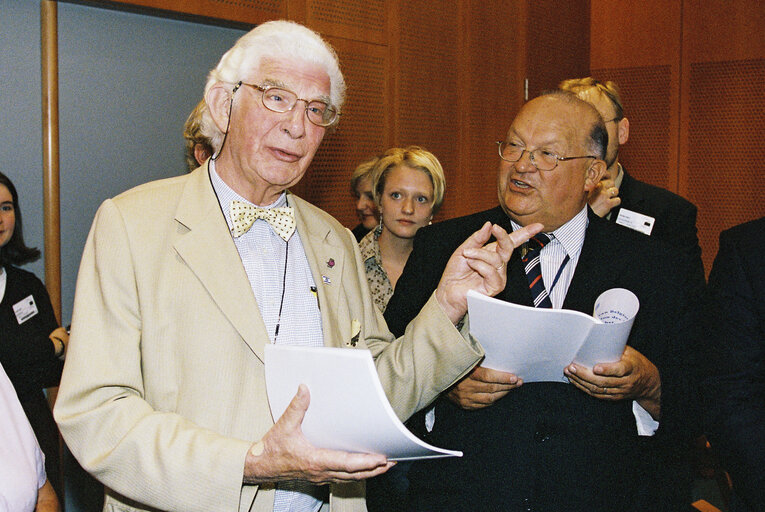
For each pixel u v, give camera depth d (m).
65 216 3.27
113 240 1.43
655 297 1.99
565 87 3.28
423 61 5.20
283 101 1.49
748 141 6.55
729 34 6.54
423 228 2.28
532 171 1.99
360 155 4.73
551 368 1.75
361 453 1.29
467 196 5.71
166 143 3.64
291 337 1.54
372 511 2.52
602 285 1.98
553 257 2.06
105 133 3.39
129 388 1.41
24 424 1.57
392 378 1.62
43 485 1.70
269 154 1.50
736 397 1.85
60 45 3.22
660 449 1.99
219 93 1.56
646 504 1.93
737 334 1.89
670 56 6.81
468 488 1.89
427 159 3.32
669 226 3.15
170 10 3.45
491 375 1.73
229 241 1.51
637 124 7.02
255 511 1.44
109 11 3.38
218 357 1.44
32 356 2.78
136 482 1.33
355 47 4.64
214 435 1.35
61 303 3.27
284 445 1.28
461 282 1.63
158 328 1.43
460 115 5.59
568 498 1.84
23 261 3.00
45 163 3.16
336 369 1.23
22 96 3.12
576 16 6.92
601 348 1.66
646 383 1.83
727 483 2.50
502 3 5.93
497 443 1.89
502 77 6.01
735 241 1.96
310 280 1.64
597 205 2.81
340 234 1.80
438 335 1.60
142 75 3.52
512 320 1.59
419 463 2.00
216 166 1.60
